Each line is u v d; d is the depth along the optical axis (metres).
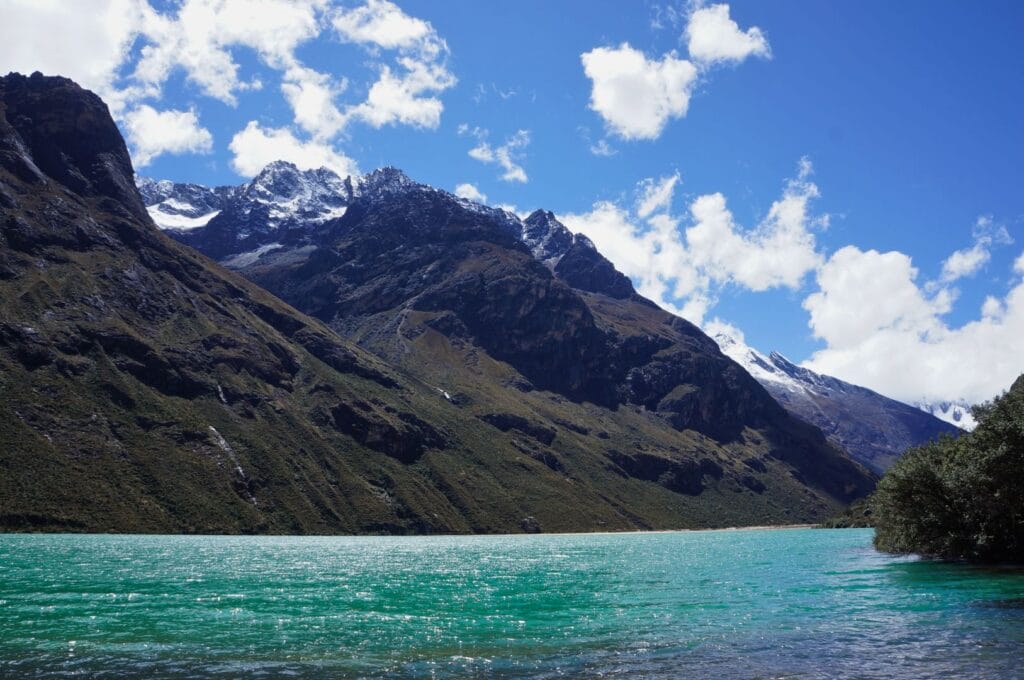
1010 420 77.94
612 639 44.03
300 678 34.47
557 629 47.47
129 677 34.72
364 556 120.19
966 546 87.00
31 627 46.81
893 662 37.22
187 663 37.53
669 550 143.38
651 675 34.94
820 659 38.12
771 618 51.53
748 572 88.06
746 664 37.16
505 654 39.75
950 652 39.31
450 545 167.25
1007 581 70.25
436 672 35.66
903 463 91.44
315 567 94.31
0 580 72.12
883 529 116.69
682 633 45.88
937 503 87.94
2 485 163.00
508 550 144.75
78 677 34.72
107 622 48.88
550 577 82.69
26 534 154.00
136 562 94.81
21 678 34.50
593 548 154.38
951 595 61.38
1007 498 78.25
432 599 62.09
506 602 60.41
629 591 68.50
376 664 37.38
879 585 70.25
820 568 91.69
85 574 78.50
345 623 49.38
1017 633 44.28
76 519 164.88
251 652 40.09
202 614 52.53
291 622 49.62
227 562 99.12
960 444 86.38
